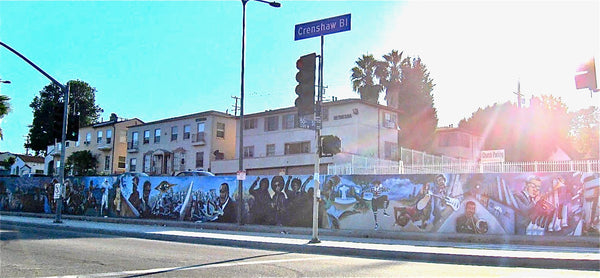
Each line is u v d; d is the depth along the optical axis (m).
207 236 16.20
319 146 15.06
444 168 22.55
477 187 18.55
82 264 10.01
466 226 18.50
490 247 14.56
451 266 10.89
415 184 19.50
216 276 8.91
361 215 20.28
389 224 19.75
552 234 17.42
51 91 79.44
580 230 17.17
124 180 26.64
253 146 47.03
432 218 19.03
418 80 56.44
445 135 56.47
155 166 53.62
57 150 67.12
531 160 59.97
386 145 44.00
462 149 55.53
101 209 27.30
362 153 41.34
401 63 57.00
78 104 80.44
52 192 29.83
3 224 21.31
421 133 55.69
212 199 23.70
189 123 51.56
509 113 63.00
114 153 59.72
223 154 49.09
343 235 18.64
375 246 13.71
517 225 17.86
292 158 42.06
